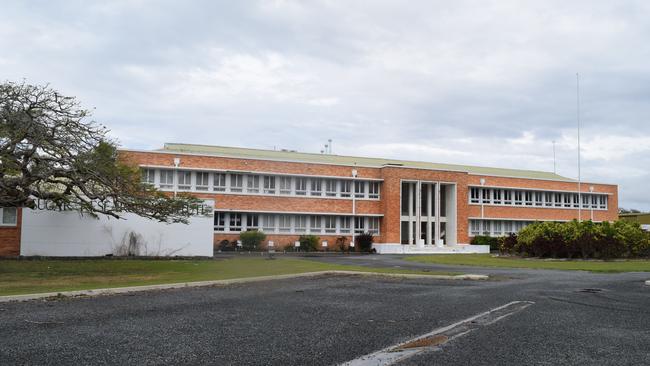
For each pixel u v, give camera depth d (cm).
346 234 5100
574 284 1795
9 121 1939
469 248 5225
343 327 938
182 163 4422
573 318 1065
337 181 5069
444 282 1848
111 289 1442
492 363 693
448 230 5512
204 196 4528
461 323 995
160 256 3042
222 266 2464
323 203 4972
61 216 2898
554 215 6222
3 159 1977
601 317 1080
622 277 2097
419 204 5294
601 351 770
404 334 883
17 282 1659
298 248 4775
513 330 928
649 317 1084
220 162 4556
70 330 884
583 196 6469
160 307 1166
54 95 2031
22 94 1967
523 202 6059
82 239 2931
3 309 1125
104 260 2725
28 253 2839
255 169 4688
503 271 2409
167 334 855
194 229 3181
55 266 2297
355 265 2783
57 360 680
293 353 734
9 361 675
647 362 707
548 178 6494
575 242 3419
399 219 5156
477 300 1341
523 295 1458
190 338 826
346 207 5066
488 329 937
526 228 3897
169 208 2403
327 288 1609
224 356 711
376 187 5253
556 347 793
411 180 5247
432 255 4262
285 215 4872
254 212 4706
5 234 2864
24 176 2081
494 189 5900
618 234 3394
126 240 3020
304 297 1370
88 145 2158
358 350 759
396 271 2270
